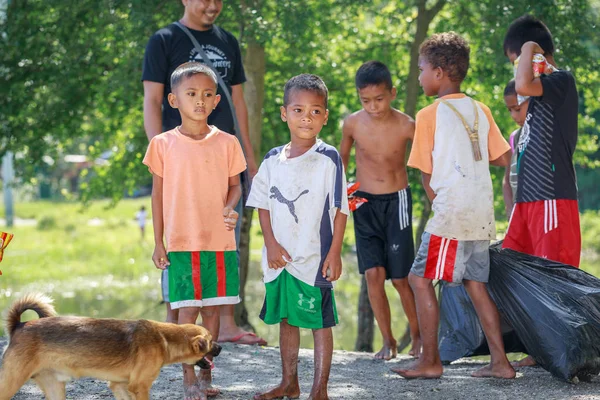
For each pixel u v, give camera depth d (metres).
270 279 6.35
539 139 7.44
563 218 7.41
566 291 7.21
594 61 13.55
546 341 7.11
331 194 6.27
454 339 8.67
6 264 34.34
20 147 16.00
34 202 75.81
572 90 7.46
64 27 14.63
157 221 6.60
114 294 27.38
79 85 15.42
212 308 6.79
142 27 13.02
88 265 34.72
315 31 14.80
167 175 6.54
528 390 6.89
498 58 13.43
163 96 8.41
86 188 18.14
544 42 7.86
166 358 5.82
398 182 8.95
